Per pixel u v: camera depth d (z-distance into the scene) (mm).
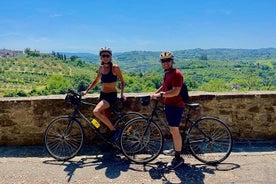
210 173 4559
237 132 6145
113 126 5227
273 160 5027
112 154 5387
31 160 5145
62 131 5961
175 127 4754
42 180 4359
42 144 6008
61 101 5926
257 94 6066
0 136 5961
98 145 5941
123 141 5133
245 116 6113
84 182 4289
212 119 5117
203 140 5113
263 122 6148
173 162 4785
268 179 4332
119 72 5270
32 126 5965
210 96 6031
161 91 4977
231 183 4219
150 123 5113
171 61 4648
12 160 5141
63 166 4879
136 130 5301
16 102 5883
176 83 4582
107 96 5238
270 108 6109
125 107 6020
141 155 5203
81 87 5828
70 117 5328
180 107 4754
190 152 5305
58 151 5473
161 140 5090
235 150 5590
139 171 4660
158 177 4445
